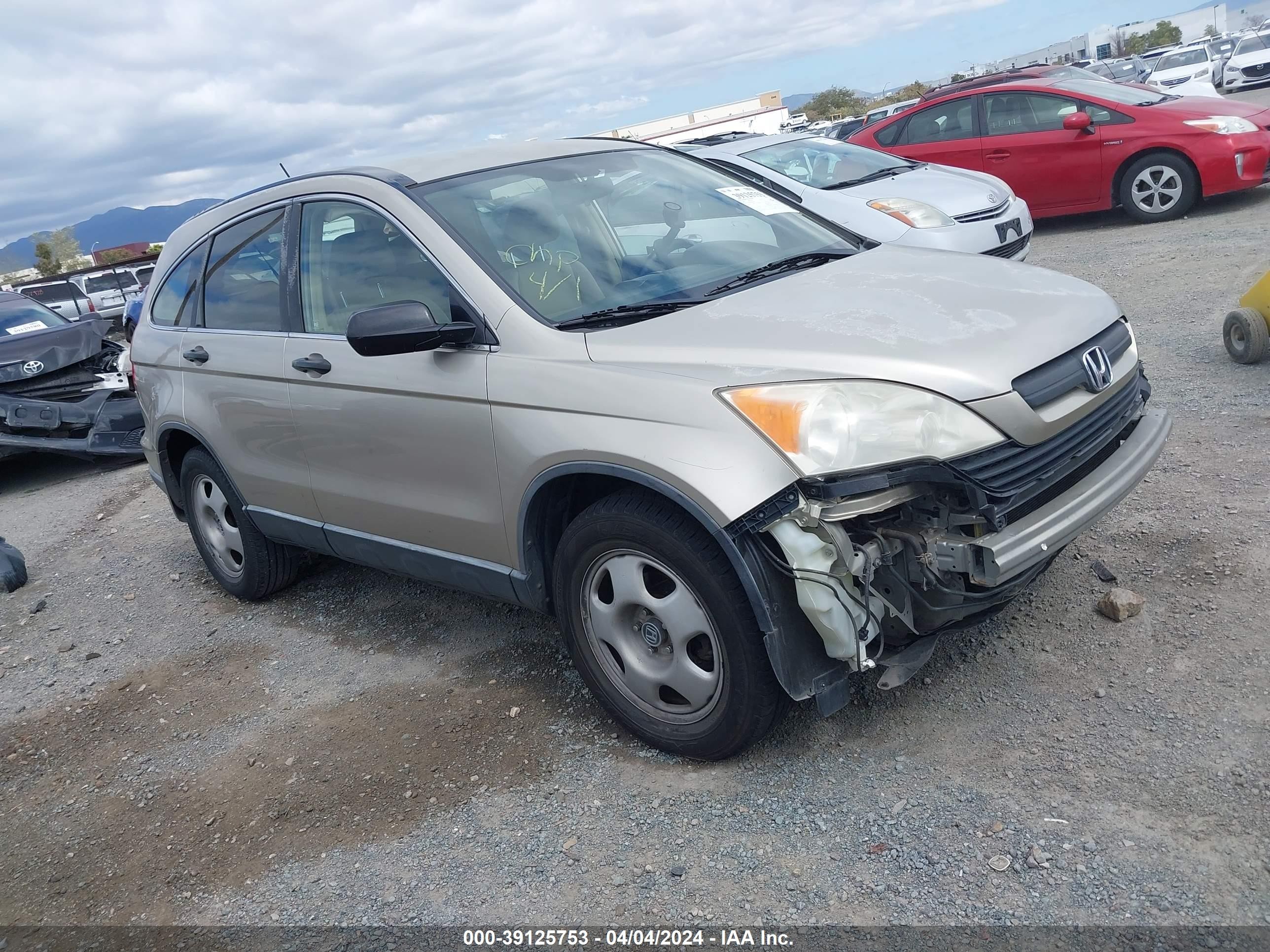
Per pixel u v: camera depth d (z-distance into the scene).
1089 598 3.46
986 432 2.58
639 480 2.76
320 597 4.98
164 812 3.37
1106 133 10.71
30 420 8.62
